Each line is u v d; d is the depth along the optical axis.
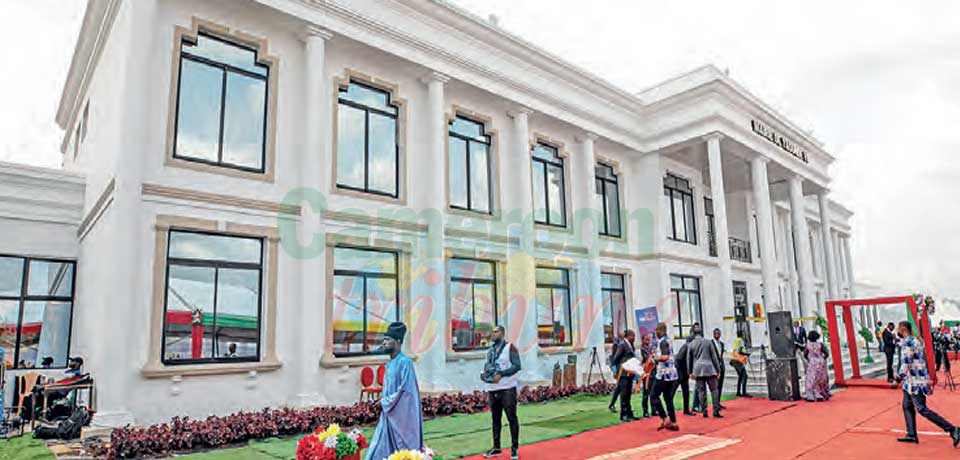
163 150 10.34
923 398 8.26
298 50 12.45
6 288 12.14
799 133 23.78
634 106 20.45
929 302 16.47
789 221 30.80
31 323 12.34
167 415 9.63
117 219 9.40
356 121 13.27
